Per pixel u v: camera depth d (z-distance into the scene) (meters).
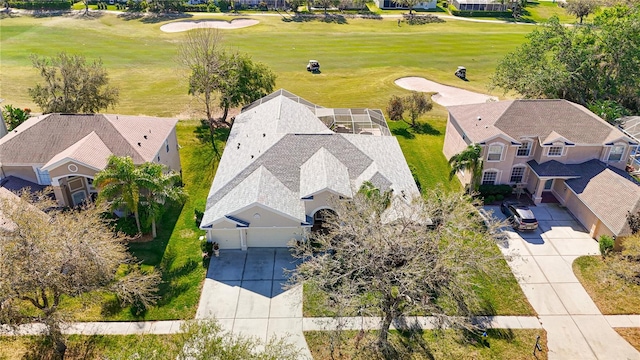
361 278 24.94
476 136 39.59
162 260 32.28
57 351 25.19
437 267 22.94
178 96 62.66
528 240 35.12
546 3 132.12
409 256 23.66
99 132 37.88
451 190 41.59
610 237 33.12
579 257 33.38
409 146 49.94
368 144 39.81
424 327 27.39
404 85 70.19
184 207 38.56
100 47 81.75
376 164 36.56
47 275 22.67
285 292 29.75
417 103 54.50
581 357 25.95
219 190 34.84
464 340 26.66
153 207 32.78
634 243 28.47
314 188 32.69
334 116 47.78
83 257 23.94
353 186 34.22
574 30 56.50
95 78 49.12
